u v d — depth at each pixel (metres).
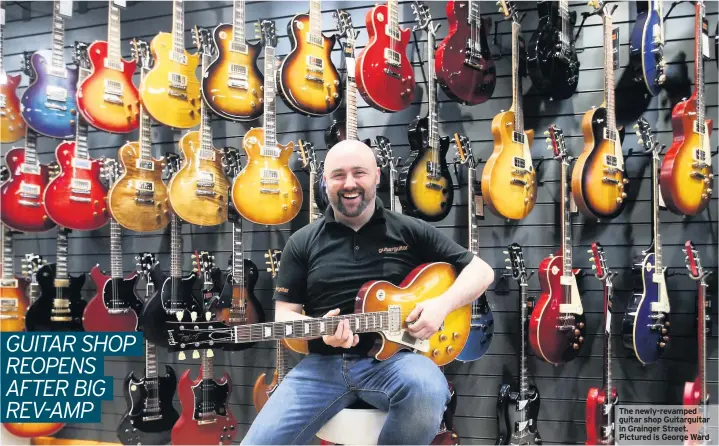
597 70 3.38
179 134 3.88
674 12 3.33
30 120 3.35
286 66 3.11
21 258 4.03
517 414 3.09
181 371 3.76
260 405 3.37
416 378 1.97
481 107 3.49
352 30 3.32
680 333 3.22
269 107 3.28
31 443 3.81
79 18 4.04
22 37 4.11
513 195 3.14
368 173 2.14
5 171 3.63
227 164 3.37
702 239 3.24
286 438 2.03
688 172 3.06
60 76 3.46
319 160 3.64
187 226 3.81
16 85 3.51
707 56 3.13
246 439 2.04
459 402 3.41
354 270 2.20
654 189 3.10
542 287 3.12
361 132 3.61
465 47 3.18
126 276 3.88
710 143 3.28
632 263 3.26
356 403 2.16
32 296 3.60
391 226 2.27
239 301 3.32
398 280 2.23
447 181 3.21
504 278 3.41
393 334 2.12
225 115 3.19
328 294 2.20
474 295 2.22
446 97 3.53
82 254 3.99
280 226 3.67
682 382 3.20
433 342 2.33
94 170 3.42
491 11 3.51
